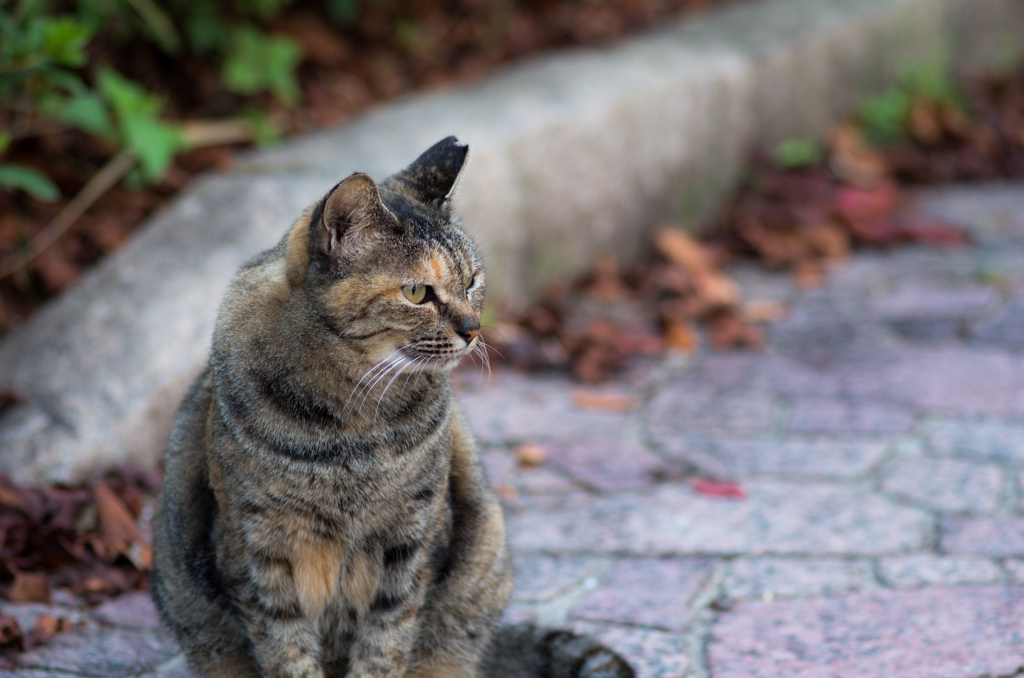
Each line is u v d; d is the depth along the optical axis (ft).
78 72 19.35
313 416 9.07
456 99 21.39
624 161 22.13
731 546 12.50
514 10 26.61
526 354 18.12
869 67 29.73
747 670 10.17
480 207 18.51
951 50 33.27
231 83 20.35
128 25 20.18
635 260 22.84
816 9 29.43
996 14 35.29
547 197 20.30
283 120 20.94
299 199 16.94
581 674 10.61
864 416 15.80
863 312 19.90
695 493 13.82
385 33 24.18
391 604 9.72
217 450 9.15
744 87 25.17
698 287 20.42
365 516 9.35
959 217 25.02
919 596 11.24
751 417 16.02
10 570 11.72
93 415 13.78
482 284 10.57
